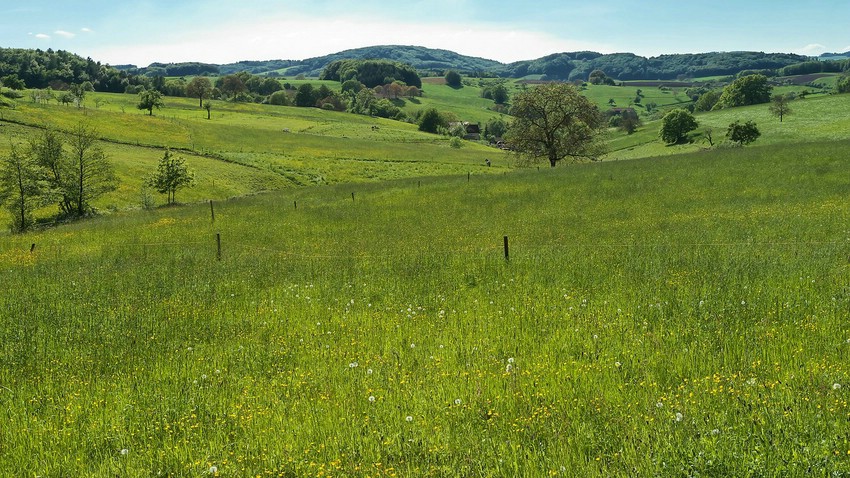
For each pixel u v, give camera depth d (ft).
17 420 27.12
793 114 390.83
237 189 245.86
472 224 101.91
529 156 250.78
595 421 22.94
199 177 248.11
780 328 32.55
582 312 40.04
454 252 70.54
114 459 22.99
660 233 78.07
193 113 529.86
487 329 37.81
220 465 21.83
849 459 17.72
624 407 24.06
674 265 53.36
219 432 24.70
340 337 38.50
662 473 18.19
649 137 454.81
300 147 361.30
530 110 241.96
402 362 32.37
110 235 109.19
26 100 405.18
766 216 84.23
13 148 167.22
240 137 371.35
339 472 20.57
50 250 94.99
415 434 23.24
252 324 43.09
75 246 98.53
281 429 24.66
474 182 154.30
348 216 119.14
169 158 213.87
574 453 20.39
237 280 59.67
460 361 31.78
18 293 57.31
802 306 36.52
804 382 24.27
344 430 24.06
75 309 49.16
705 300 39.86
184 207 151.74
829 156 130.41
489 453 21.01
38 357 36.86
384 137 472.03
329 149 363.76
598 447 20.86
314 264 66.54
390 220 112.47
